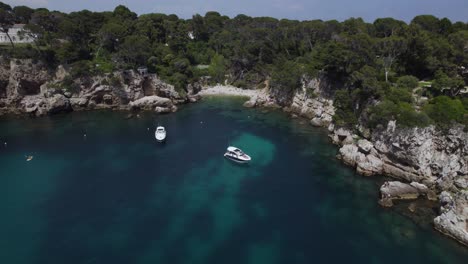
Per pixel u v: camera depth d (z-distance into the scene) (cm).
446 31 11138
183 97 13550
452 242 4859
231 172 7312
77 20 14262
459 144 5962
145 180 6875
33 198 6134
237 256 4659
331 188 6569
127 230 5225
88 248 4803
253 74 15988
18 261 4538
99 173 7162
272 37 15975
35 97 11681
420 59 9125
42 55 11925
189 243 4928
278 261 4566
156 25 17288
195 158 8044
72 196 6219
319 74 11275
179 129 10288
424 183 6353
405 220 5428
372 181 6825
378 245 4859
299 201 6097
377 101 7900
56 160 7794
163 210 5791
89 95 12256
